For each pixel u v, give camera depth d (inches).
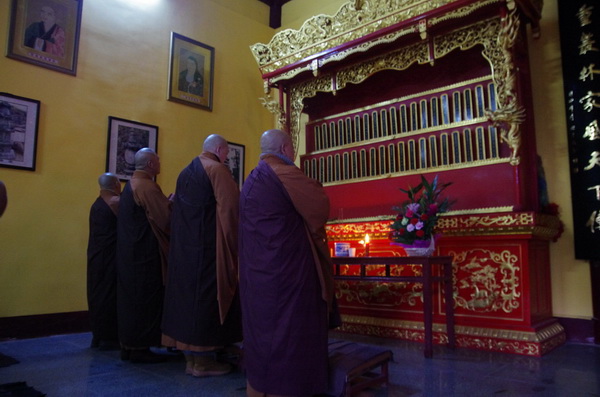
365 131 214.2
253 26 281.9
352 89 222.7
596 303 157.2
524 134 165.5
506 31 148.6
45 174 186.2
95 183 201.2
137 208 137.9
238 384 110.4
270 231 87.2
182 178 125.2
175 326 117.3
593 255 155.3
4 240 173.3
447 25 167.8
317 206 89.0
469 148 179.5
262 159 96.3
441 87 190.9
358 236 193.2
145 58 225.8
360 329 181.8
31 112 183.8
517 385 107.7
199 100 246.1
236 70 268.5
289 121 221.6
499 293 150.3
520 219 145.1
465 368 124.3
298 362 82.9
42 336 179.5
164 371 124.2
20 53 182.9
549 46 176.4
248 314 88.0
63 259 188.4
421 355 141.0
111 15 215.0
